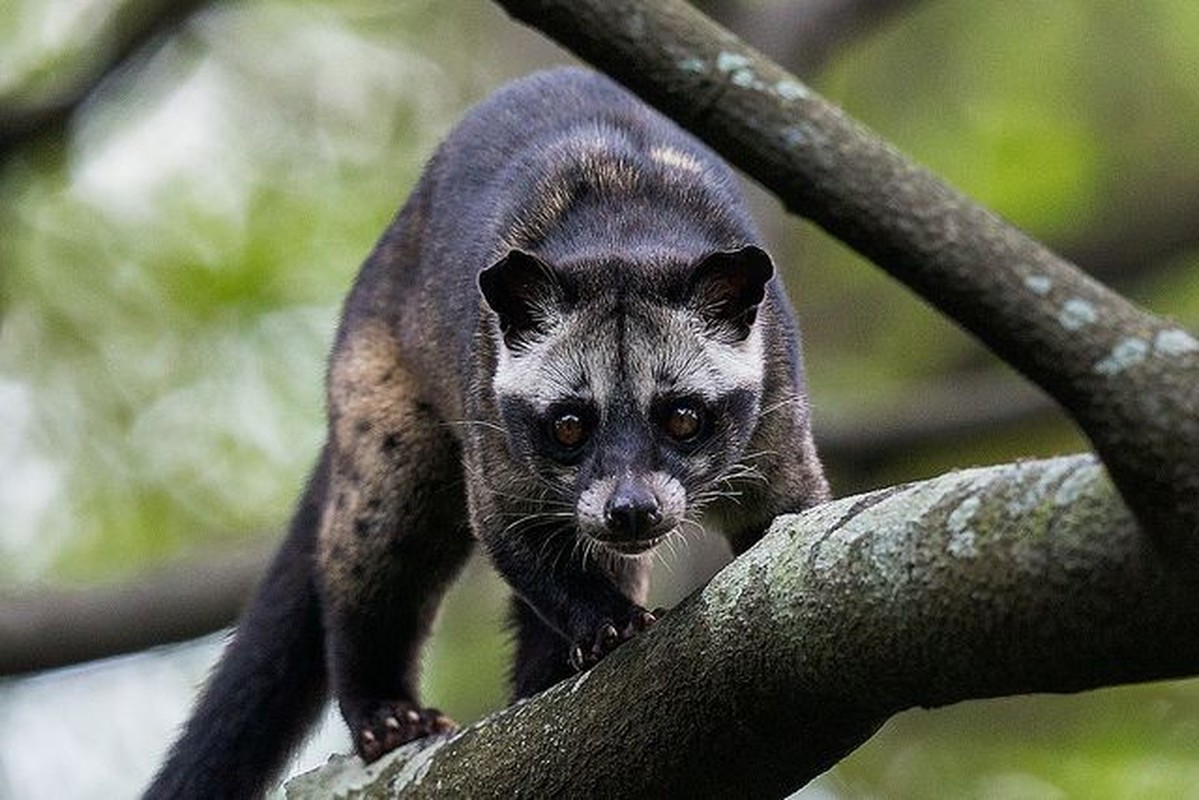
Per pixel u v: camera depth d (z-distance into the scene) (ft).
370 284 38.09
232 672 38.86
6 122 57.06
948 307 22.71
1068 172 68.18
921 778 60.59
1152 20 70.64
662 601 52.29
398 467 36.42
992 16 71.36
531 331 33.09
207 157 63.62
